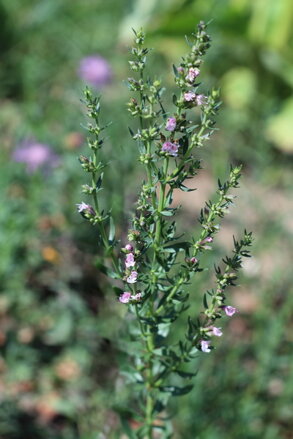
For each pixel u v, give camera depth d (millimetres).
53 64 6973
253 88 6645
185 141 1889
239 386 3502
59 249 4172
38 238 4176
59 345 3873
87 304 3975
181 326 3404
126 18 6984
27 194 4426
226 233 4820
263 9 6383
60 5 7754
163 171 1914
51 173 4301
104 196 3826
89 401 3525
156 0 6930
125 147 3955
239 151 5848
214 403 3334
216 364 3541
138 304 2098
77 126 4887
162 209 1944
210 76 6680
